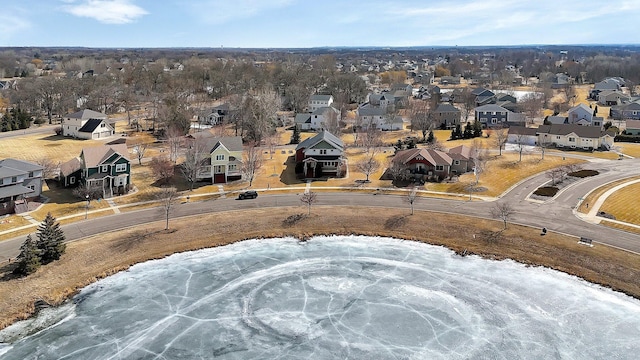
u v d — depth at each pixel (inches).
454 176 3021.7
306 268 1987.0
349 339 1508.4
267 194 2755.9
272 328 1563.7
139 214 2417.6
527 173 3097.9
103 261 1962.4
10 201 2346.2
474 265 2012.8
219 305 1695.4
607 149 3774.6
